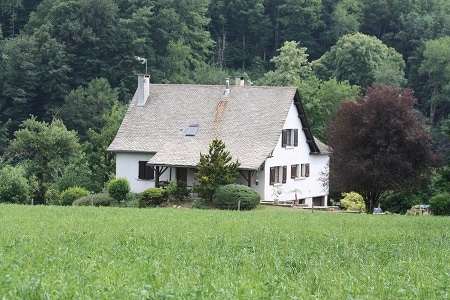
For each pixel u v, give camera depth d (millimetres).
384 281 34219
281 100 132250
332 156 116625
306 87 183375
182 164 123688
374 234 61125
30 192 129375
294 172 134750
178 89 139750
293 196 133625
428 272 37625
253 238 53000
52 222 66688
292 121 133375
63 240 47875
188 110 135375
